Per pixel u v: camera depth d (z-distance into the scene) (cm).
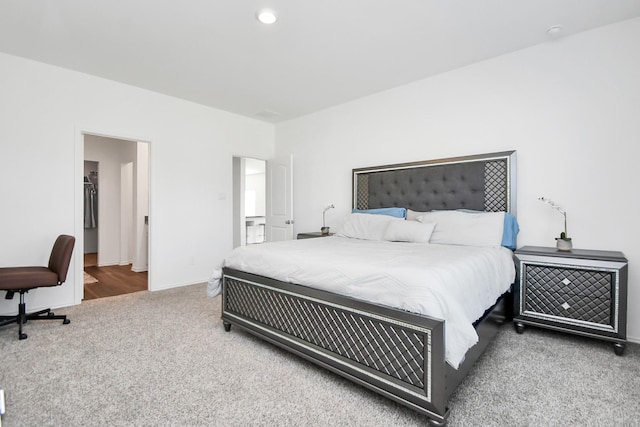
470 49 297
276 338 227
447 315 156
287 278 223
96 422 156
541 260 257
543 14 243
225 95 413
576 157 275
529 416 160
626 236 255
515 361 218
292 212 492
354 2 225
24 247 313
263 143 528
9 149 304
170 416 161
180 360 220
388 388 165
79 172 344
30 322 291
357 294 184
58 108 330
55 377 197
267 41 279
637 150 251
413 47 292
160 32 264
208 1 223
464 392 181
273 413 164
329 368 193
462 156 335
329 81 369
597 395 178
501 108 312
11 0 221
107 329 276
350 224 377
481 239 285
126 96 377
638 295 251
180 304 347
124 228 590
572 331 244
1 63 300
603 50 262
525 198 300
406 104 380
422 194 364
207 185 455
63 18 244
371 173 409
